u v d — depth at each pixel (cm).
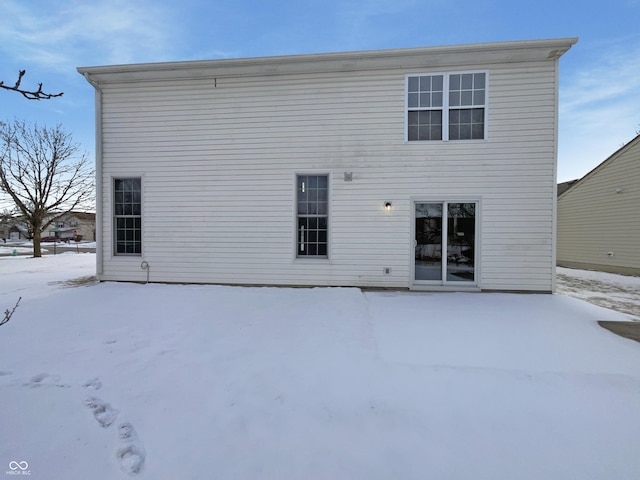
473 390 268
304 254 719
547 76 640
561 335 405
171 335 399
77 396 256
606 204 1117
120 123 742
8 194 1584
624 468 181
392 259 686
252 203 717
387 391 266
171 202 736
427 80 675
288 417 229
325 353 344
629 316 493
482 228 662
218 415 231
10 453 192
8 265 1241
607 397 258
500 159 656
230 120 719
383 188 686
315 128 699
